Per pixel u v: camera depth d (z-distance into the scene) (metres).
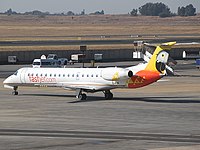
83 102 152.00
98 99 159.75
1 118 120.94
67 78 160.00
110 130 104.75
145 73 151.75
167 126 110.25
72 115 126.12
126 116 124.75
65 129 105.75
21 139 94.19
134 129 106.12
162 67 151.88
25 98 162.00
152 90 187.62
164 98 163.25
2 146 87.75
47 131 103.06
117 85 153.75
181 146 87.81
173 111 133.75
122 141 92.44
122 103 149.88
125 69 152.75
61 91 183.25
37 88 192.75
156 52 152.00
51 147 86.94
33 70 166.75
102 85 155.38
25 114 127.62
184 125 111.69
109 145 88.75
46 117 122.75
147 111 133.38
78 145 88.62
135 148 86.12
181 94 175.12
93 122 115.31
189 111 133.88
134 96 168.75
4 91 182.12
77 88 158.25
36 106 142.88
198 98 163.75
